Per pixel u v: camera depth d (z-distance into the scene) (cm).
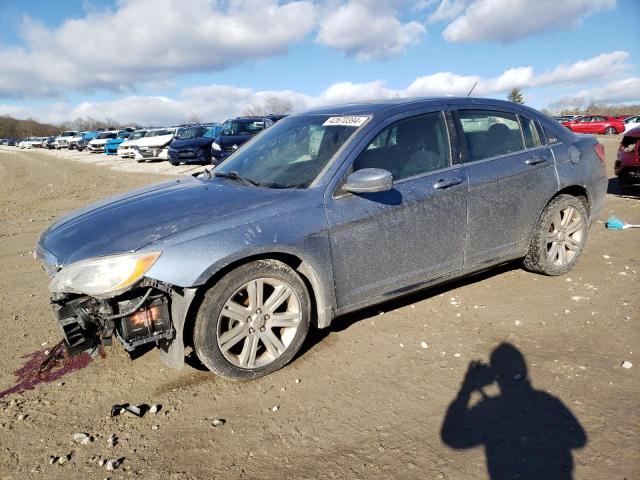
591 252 533
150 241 288
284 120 445
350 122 369
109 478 239
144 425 278
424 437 255
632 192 848
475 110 411
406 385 302
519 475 225
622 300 402
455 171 383
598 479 219
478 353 333
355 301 348
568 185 443
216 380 321
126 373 335
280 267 314
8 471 248
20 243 756
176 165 2095
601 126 3519
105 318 284
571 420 259
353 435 260
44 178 1961
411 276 368
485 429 258
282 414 281
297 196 326
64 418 289
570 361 315
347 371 321
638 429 249
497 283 454
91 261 284
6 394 318
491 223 402
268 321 316
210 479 235
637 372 298
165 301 292
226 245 293
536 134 441
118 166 2372
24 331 412
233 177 385
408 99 401
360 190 318
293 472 237
